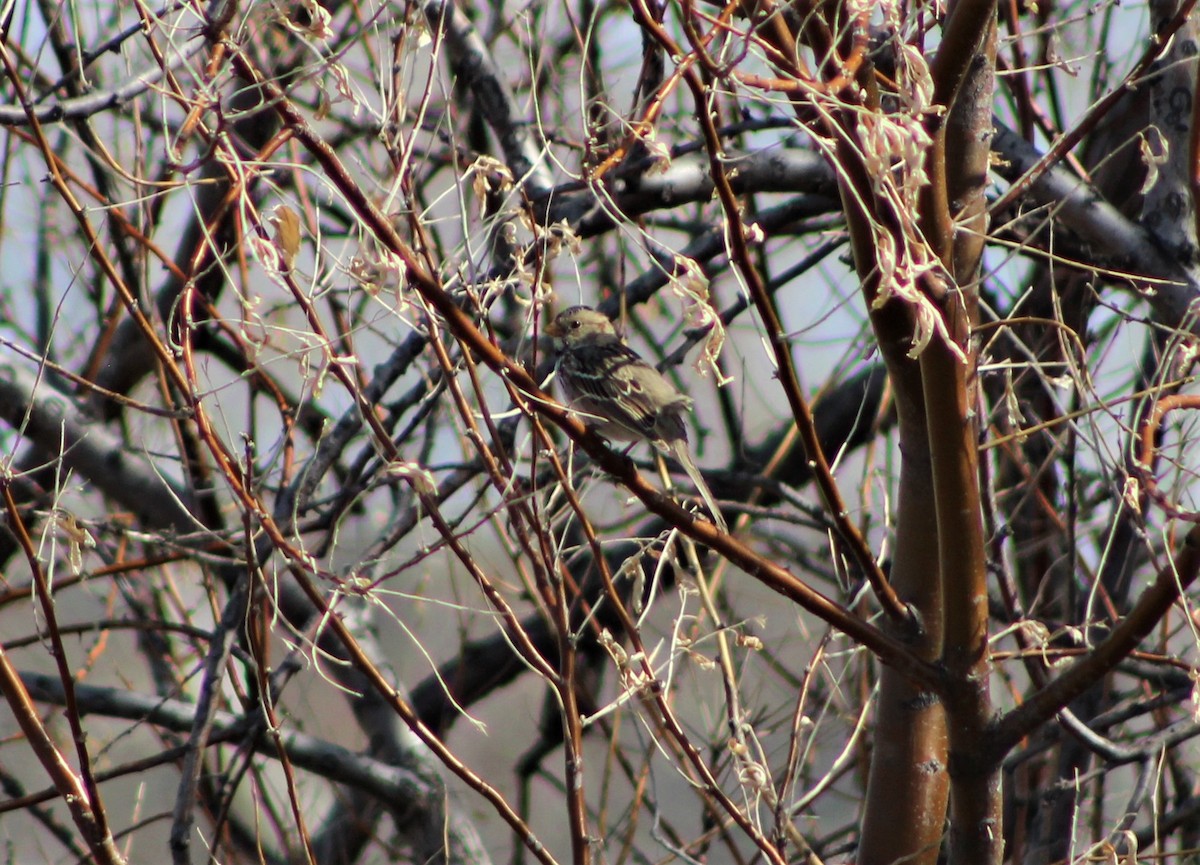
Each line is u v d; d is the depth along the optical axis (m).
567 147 10.77
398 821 12.56
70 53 11.90
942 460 7.21
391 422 10.20
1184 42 10.32
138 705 12.04
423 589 12.59
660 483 13.99
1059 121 13.06
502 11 13.98
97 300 14.71
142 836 17.42
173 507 13.18
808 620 13.81
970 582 7.37
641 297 11.91
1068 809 10.97
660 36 6.09
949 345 6.25
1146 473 6.84
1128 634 7.06
